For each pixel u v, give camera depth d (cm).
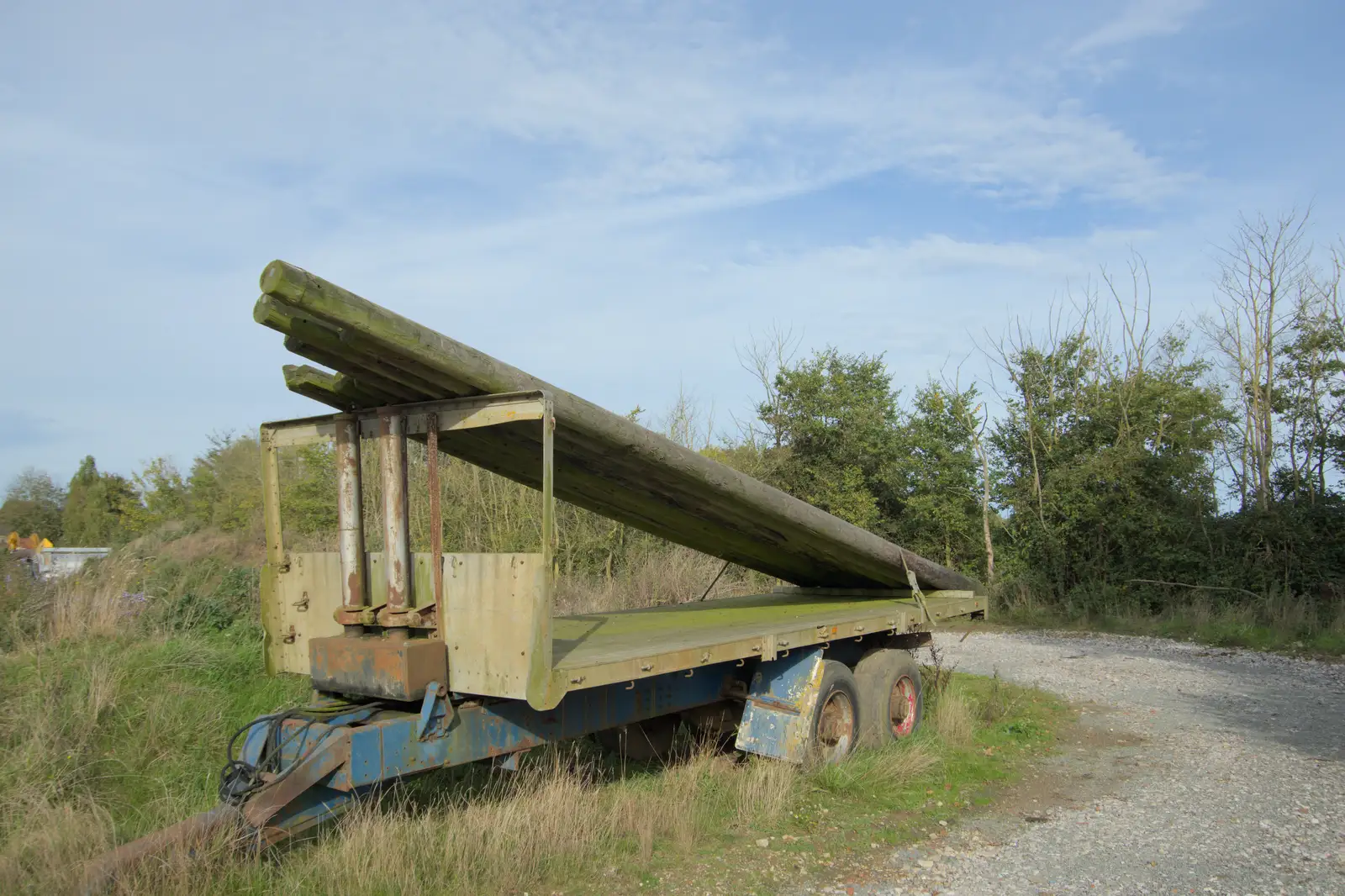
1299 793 663
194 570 1198
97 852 467
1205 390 2097
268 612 585
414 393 523
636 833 560
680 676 664
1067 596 1988
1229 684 1143
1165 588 1870
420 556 517
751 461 2255
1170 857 536
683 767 683
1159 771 737
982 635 1742
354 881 459
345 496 530
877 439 2284
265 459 591
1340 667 1277
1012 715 938
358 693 496
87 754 632
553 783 575
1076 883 498
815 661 710
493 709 517
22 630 891
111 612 952
